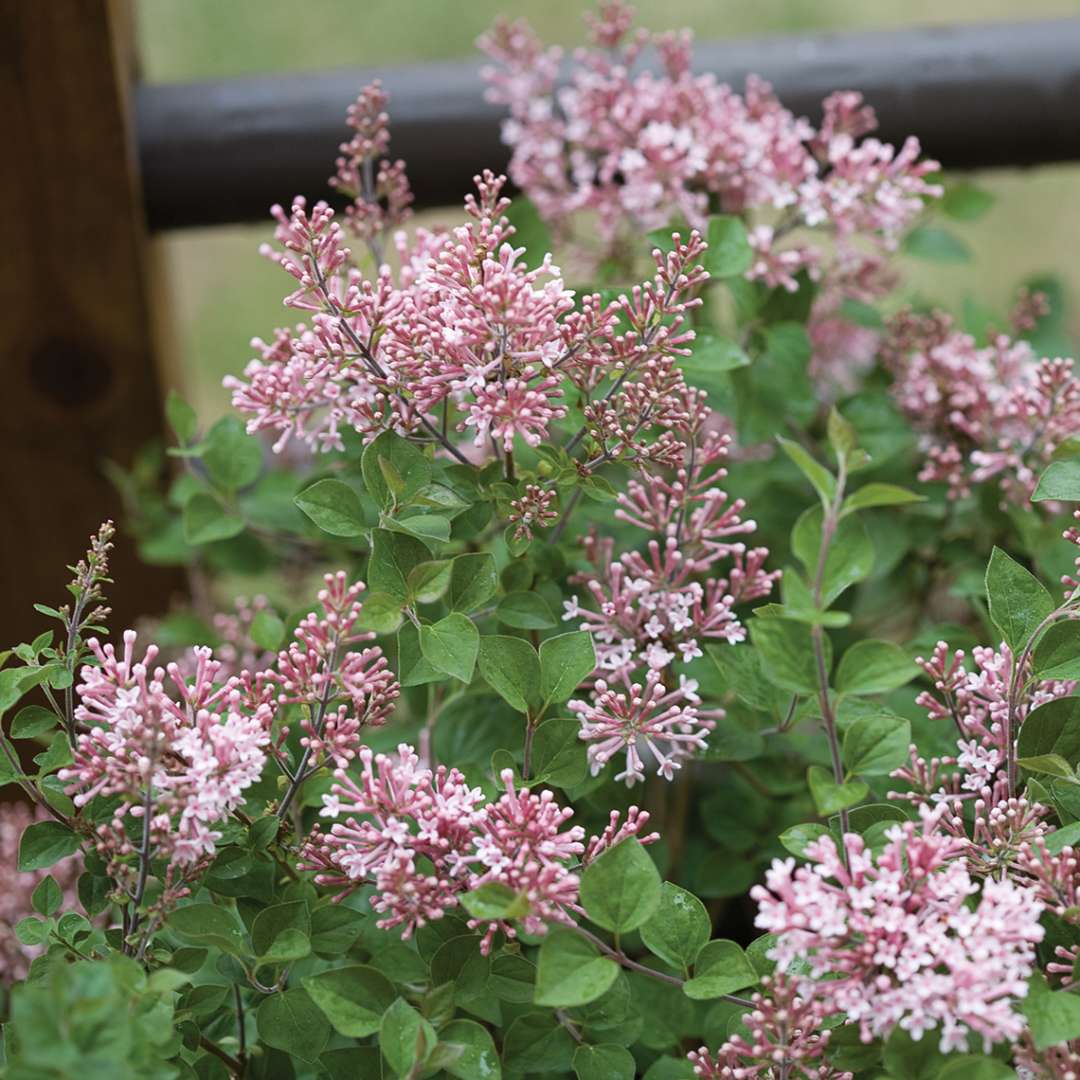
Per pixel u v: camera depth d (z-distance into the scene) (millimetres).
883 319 1149
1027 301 1175
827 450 1111
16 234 1184
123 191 1178
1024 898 878
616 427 950
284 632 1005
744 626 1046
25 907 1057
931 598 1179
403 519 935
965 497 1101
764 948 911
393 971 917
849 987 864
